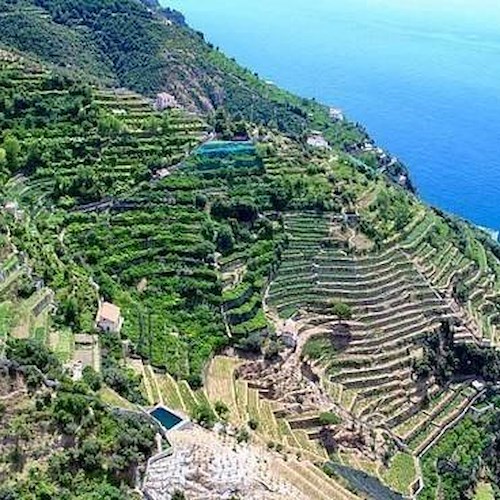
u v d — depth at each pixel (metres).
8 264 150.88
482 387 197.38
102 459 108.62
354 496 135.62
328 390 177.50
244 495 119.69
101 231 190.00
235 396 159.88
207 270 185.50
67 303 150.25
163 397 144.50
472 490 173.75
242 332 175.88
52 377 116.50
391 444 172.88
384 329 196.62
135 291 178.88
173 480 115.06
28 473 104.44
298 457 143.25
